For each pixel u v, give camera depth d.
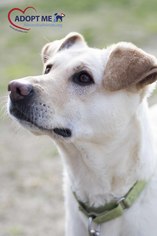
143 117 1.29
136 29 3.43
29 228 1.70
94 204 1.30
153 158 1.30
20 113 1.24
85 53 1.30
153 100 2.32
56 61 1.31
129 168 1.28
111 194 1.28
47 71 1.34
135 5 4.02
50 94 1.25
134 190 1.28
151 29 3.41
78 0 4.11
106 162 1.27
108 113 1.26
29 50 3.24
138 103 1.28
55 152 2.07
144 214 1.28
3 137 2.22
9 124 2.33
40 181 1.90
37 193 1.85
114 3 4.09
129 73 1.25
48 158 2.04
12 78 2.74
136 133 1.28
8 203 1.80
